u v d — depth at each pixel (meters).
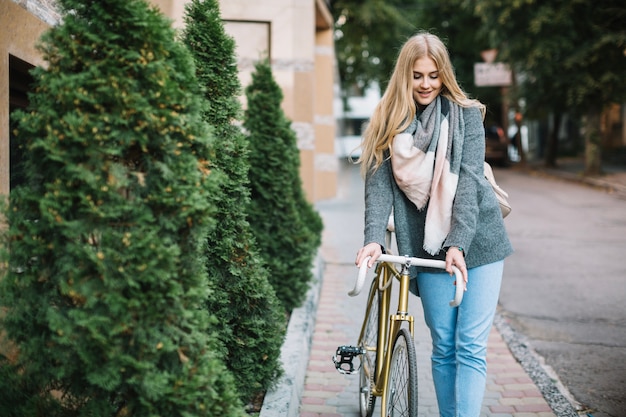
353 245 9.09
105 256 2.25
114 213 2.24
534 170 20.97
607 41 15.06
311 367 4.62
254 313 3.58
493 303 3.05
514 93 19.31
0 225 2.67
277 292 5.23
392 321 3.08
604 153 23.34
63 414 2.50
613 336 5.39
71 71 2.30
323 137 14.08
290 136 5.36
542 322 5.80
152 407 2.33
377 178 3.13
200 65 3.45
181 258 2.44
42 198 2.25
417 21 23.44
